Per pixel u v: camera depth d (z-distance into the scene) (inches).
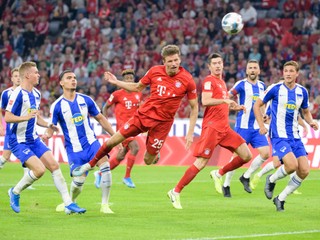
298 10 2161.7
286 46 2082.9
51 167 839.1
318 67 1999.3
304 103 894.4
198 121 1621.6
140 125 837.2
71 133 853.8
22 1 2380.7
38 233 716.0
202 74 2018.9
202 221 802.2
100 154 836.0
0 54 2305.6
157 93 833.5
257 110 902.4
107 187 853.2
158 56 2140.7
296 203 974.4
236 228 754.2
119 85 852.0
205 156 925.2
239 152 981.8
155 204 956.6
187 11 2206.0
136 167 1577.3
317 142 1534.2
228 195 1050.1
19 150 836.6
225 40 2117.4
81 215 839.1
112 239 687.7
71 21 2301.9
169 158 1631.4
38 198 1007.0
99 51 2191.2
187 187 1183.6
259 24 2181.3
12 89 1026.7
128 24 2237.9
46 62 2220.7
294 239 691.4
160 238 693.3
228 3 2215.8
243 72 2012.8
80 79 2138.3
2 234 708.7
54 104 853.8
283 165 906.7
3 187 1157.7
